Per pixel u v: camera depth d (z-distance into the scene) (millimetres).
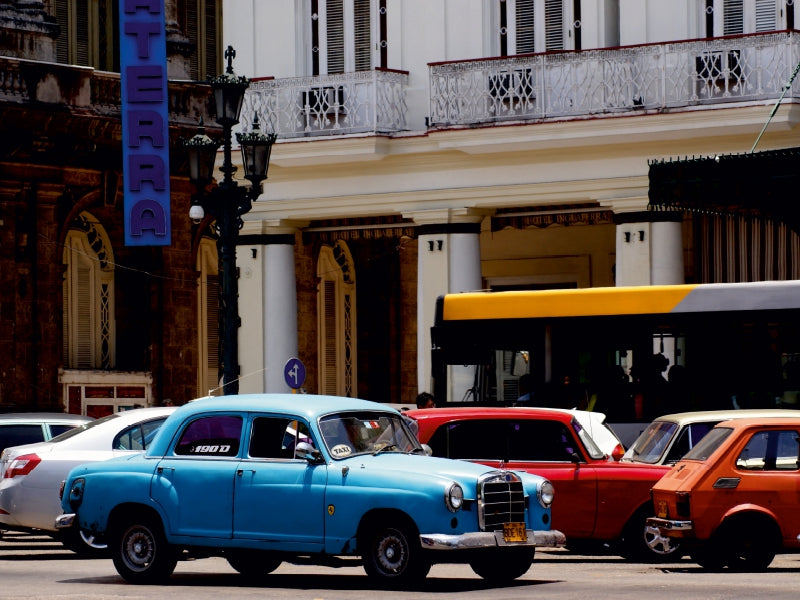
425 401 61000
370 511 38156
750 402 57750
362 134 77562
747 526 41844
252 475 39531
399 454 40125
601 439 48781
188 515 40062
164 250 89000
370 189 80188
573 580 40062
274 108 80062
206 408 40812
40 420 57500
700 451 42938
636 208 74062
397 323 98000
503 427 47344
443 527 37469
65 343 87125
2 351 84062
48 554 51688
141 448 50469
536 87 74375
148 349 88625
